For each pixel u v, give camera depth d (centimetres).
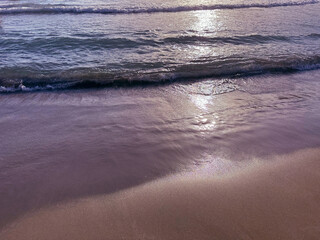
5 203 233
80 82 531
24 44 771
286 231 197
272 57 685
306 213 215
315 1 1769
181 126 373
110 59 662
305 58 676
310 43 810
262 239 190
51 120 393
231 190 245
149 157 302
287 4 1666
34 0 1734
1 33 897
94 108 434
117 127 371
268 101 457
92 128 369
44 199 238
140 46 770
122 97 479
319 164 285
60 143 331
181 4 1577
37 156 305
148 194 242
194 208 223
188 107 436
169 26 1044
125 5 1538
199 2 1678
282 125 372
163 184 256
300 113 411
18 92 494
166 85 533
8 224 210
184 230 200
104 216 216
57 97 477
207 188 248
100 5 1538
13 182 260
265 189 245
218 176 267
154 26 1040
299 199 231
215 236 194
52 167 284
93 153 310
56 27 1007
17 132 358
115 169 281
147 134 352
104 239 194
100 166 286
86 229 203
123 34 897
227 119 393
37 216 218
